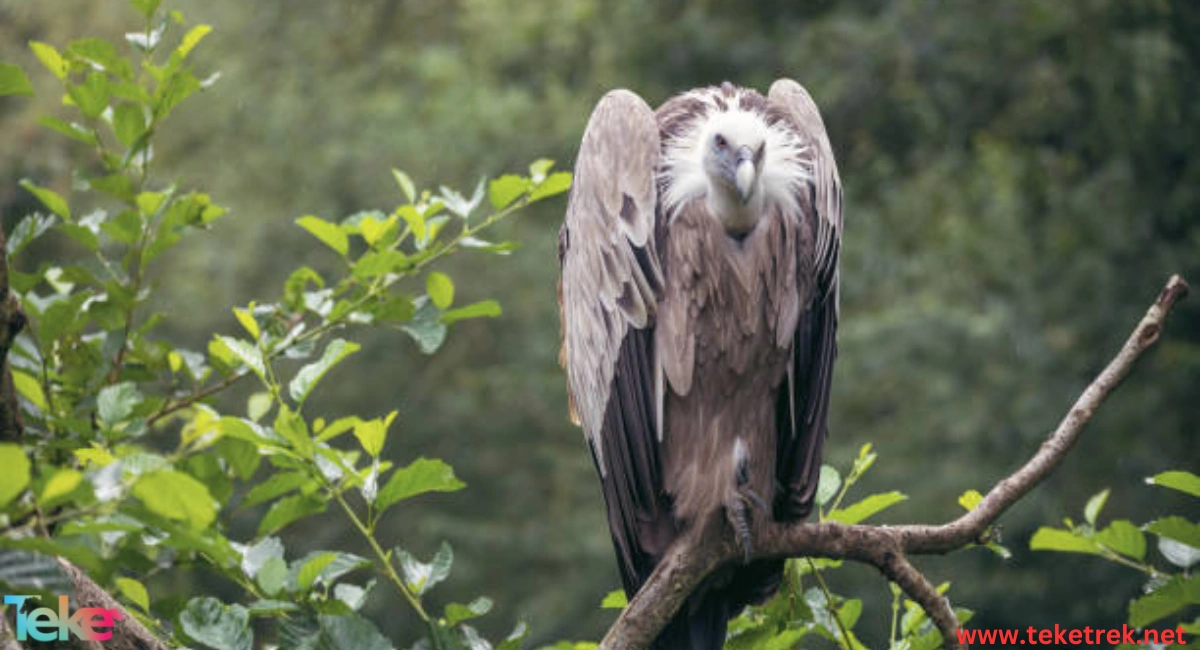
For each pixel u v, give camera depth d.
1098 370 17.30
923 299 17.34
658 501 4.97
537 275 18.00
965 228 17.80
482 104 18.45
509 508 17.45
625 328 4.97
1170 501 16.83
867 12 19.86
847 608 4.67
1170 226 18.97
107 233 5.03
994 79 18.77
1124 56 17.97
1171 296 4.31
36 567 3.18
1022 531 16.44
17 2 17.92
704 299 4.88
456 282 17.84
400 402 17.89
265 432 4.25
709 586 4.86
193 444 4.86
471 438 17.83
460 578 16.73
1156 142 18.45
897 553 4.42
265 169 18.62
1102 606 16.11
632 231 4.93
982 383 16.78
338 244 5.12
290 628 3.98
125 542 4.77
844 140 19.00
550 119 18.47
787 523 4.76
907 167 19.17
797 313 4.95
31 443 4.66
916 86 18.62
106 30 17.98
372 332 18.03
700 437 4.90
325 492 4.93
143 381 5.20
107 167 5.18
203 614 3.99
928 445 16.42
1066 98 18.55
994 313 17.03
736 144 4.77
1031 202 18.92
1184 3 19.09
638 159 4.97
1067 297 17.72
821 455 5.01
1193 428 17.55
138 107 5.04
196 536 3.31
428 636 4.16
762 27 19.52
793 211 4.93
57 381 4.95
